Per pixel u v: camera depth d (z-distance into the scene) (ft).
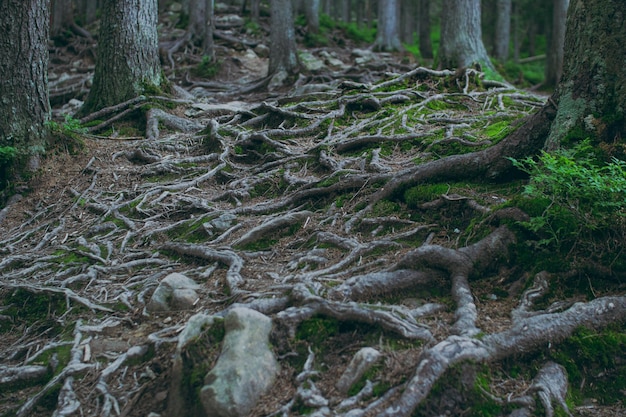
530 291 14.29
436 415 11.44
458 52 44.39
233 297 15.21
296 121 30.32
